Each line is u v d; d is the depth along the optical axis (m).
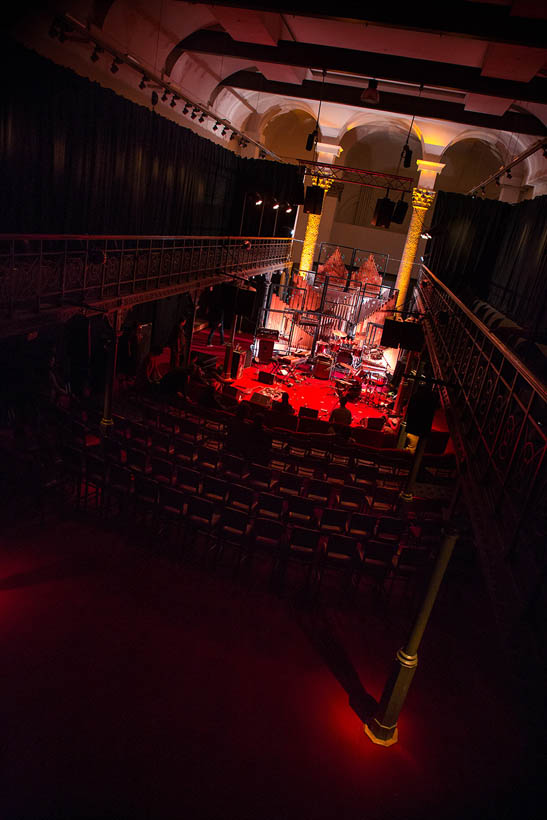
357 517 9.02
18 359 11.45
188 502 8.91
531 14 9.51
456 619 8.71
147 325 16.69
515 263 18.72
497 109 16.95
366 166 30.28
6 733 5.82
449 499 10.34
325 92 20.33
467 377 8.39
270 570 9.24
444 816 5.81
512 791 6.18
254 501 9.96
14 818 5.07
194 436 11.77
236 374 19.88
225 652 7.43
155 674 6.89
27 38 10.19
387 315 24.59
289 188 23.81
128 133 13.87
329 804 5.71
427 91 19.12
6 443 9.80
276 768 6.00
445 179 29.80
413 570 8.62
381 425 16.31
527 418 4.55
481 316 17.47
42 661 6.75
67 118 11.23
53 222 11.52
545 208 16.20
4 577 7.97
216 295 19.56
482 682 7.66
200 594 8.41
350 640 8.05
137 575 8.54
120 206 14.30
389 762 6.32
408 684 6.30
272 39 13.88
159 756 5.89
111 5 12.21
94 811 5.25
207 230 21.64
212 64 18.50
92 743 5.89
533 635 3.16
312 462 11.16
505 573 3.86
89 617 7.55
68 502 9.96
